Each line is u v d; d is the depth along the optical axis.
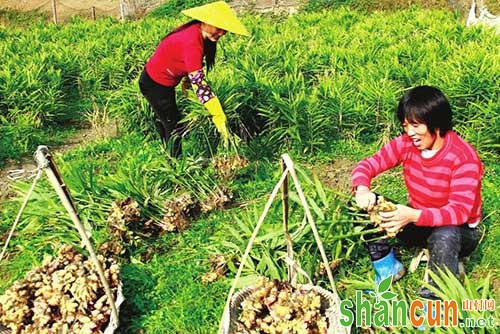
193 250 4.53
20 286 3.59
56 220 4.61
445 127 3.36
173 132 5.80
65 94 8.70
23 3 20.95
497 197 4.95
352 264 4.14
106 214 4.71
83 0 21.16
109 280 3.66
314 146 6.28
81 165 6.09
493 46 7.41
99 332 3.42
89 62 9.27
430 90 3.32
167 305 3.94
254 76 6.68
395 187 5.42
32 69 7.91
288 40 9.20
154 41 10.30
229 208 5.17
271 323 3.26
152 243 4.66
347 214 4.07
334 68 7.89
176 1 18.36
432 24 9.72
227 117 6.14
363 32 9.64
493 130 5.67
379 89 6.36
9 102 7.46
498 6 12.72
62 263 3.82
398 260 4.04
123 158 6.33
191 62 5.05
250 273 4.00
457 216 3.38
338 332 3.17
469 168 3.42
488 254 4.21
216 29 5.04
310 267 3.85
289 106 6.11
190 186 5.22
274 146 6.29
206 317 3.79
